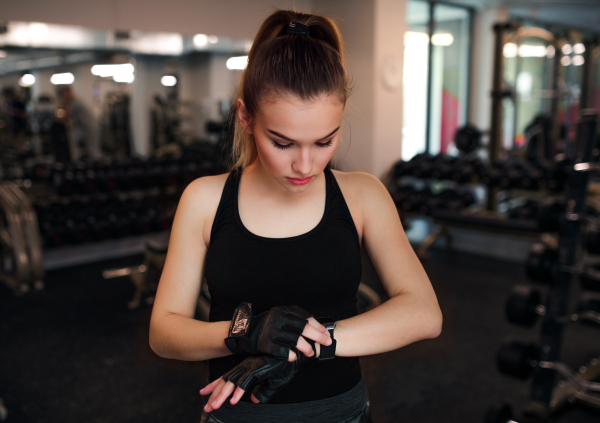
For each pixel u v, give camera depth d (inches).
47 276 143.4
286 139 21.0
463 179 161.2
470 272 142.6
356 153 164.2
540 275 66.9
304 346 20.8
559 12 262.1
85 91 297.3
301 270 24.7
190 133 305.1
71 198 153.6
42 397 79.5
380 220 26.6
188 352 23.1
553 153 197.0
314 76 20.0
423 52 252.7
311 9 26.1
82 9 108.8
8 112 241.0
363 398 26.8
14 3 114.6
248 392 24.8
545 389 68.4
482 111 264.7
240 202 25.7
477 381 83.0
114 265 154.3
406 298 24.4
